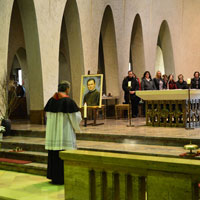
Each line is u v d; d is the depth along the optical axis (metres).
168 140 6.28
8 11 8.55
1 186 5.30
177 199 2.61
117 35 13.27
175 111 8.15
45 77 9.66
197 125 8.45
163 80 11.08
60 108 5.32
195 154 5.12
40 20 9.38
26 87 15.20
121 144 6.61
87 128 8.32
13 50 13.27
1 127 7.79
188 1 18.75
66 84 5.60
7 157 6.95
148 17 15.94
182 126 8.07
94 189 3.11
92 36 11.78
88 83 9.23
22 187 5.23
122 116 12.09
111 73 13.39
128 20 14.19
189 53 18.78
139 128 8.12
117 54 13.29
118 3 13.31
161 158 2.81
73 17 10.91
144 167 2.76
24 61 14.98
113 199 2.97
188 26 18.78
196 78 10.43
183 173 2.58
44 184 5.41
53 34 9.96
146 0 15.68
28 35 9.48
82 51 11.18
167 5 17.58
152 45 16.48
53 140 5.34
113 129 7.98
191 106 8.20
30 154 6.61
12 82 14.49
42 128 8.47
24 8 9.26
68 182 3.23
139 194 2.85
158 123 8.45
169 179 2.65
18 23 13.24
